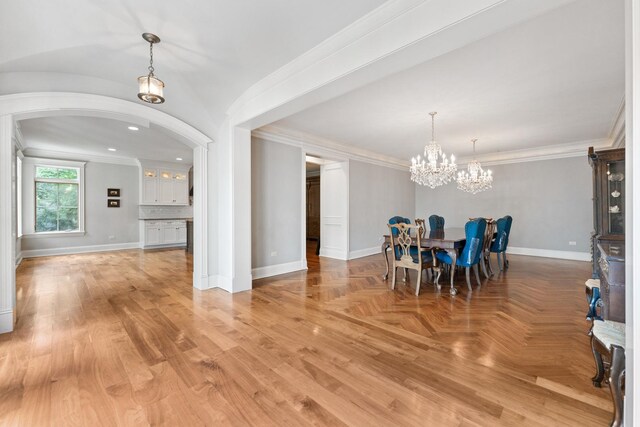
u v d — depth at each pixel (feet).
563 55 8.32
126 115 10.75
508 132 16.48
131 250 24.71
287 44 8.11
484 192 23.75
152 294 12.05
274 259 15.78
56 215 22.36
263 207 15.29
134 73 9.84
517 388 5.64
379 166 23.67
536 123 14.75
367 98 11.46
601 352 5.08
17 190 18.37
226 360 6.71
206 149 12.94
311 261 19.93
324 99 9.12
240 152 12.61
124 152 22.81
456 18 5.38
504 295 11.73
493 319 9.20
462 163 24.68
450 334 8.13
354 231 21.30
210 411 5.01
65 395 5.42
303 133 16.87
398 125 15.14
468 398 5.34
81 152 22.58
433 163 14.60
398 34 6.29
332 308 10.31
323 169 22.07
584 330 8.32
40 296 11.69
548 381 5.87
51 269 16.92
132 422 4.75
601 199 10.90
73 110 9.64
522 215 21.93
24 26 7.18
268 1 6.48
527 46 7.84
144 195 25.82
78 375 6.08
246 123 11.87
